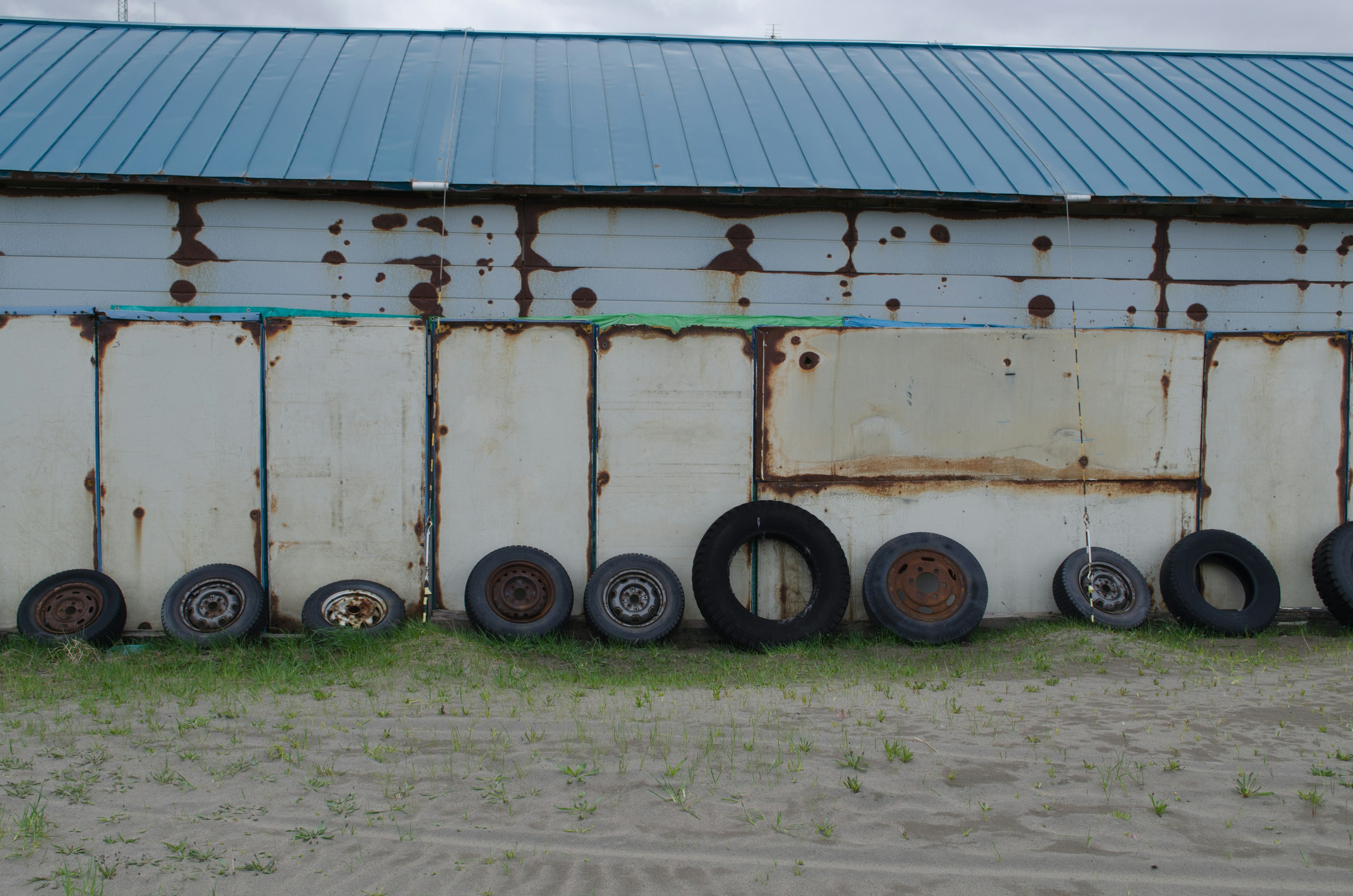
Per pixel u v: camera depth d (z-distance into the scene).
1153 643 6.98
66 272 8.46
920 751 4.51
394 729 4.83
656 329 7.76
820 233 9.04
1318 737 4.70
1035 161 9.49
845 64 11.72
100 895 3.11
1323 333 8.16
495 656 6.65
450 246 8.77
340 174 8.52
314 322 7.50
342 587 7.28
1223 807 3.89
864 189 8.83
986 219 9.14
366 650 6.67
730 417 7.81
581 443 7.71
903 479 7.90
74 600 7.05
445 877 3.29
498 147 9.18
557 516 7.70
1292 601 8.14
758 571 7.78
